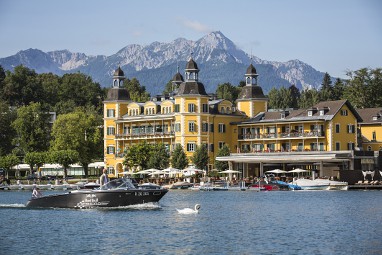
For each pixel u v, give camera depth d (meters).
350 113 194.75
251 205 119.19
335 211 106.75
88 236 79.75
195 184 179.38
